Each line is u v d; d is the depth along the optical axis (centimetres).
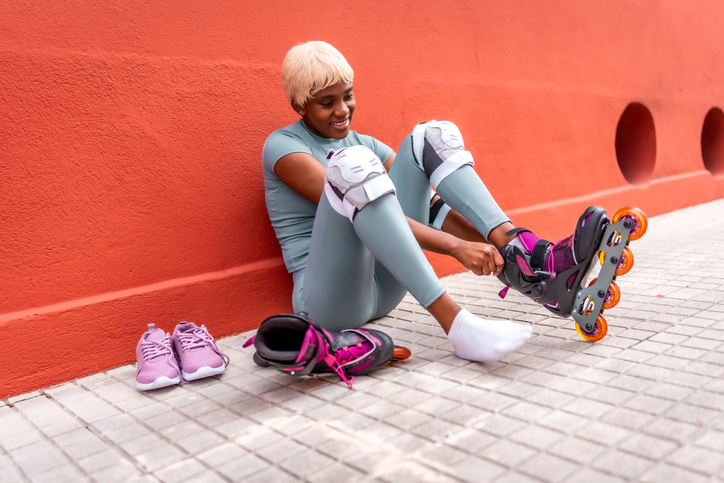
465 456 136
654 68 536
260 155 266
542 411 156
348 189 177
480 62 371
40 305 210
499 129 385
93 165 220
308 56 217
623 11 494
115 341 225
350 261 194
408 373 192
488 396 169
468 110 364
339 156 179
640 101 521
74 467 148
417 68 334
